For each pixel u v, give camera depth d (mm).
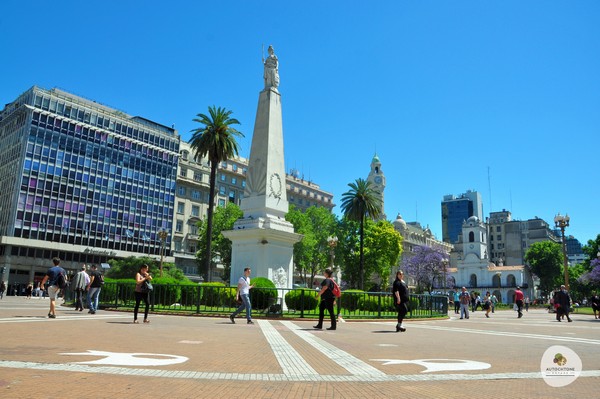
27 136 66750
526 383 6668
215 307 22609
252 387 6008
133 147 79125
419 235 140625
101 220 73562
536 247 116250
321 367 7805
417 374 7250
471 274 122125
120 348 9055
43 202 67500
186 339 11156
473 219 125812
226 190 93250
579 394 5957
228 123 44625
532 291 121188
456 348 11227
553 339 14500
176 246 83312
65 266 69312
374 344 11664
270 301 21453
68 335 10891
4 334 10625
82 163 72438
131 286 24359
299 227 69750
